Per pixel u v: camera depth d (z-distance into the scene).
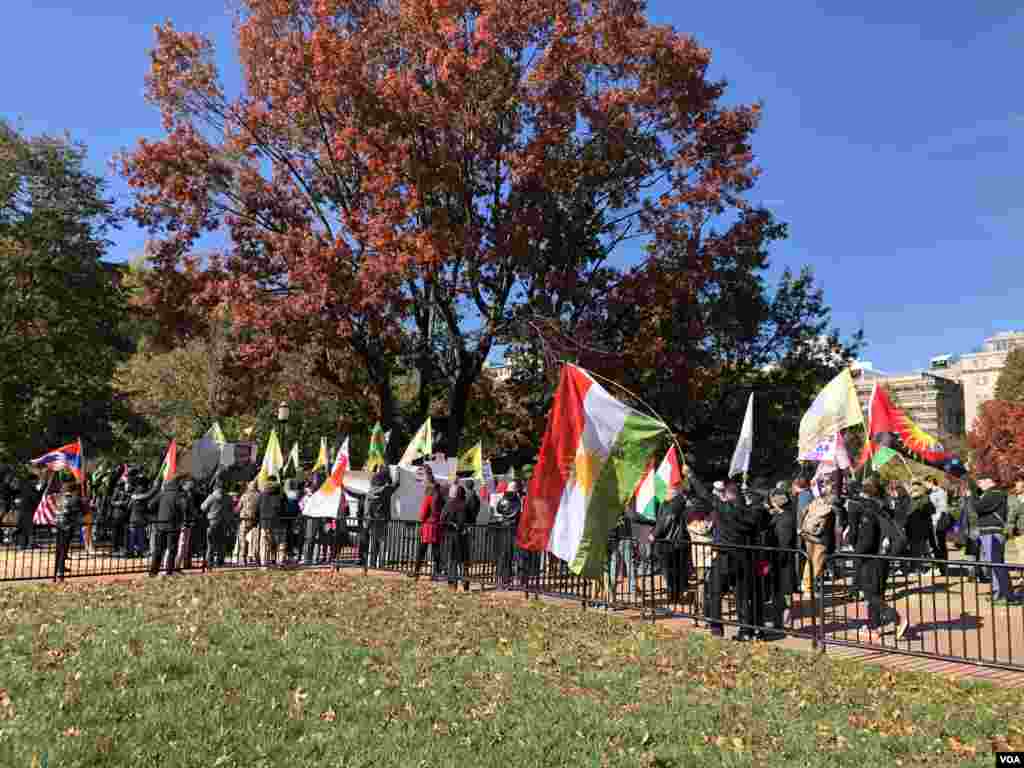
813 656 9.27
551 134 25.80
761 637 10.48
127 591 12.87
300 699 6.73
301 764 5.25
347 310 25.55
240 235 28.41
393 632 9.93
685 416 32.12
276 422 37.75
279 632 9.54
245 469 24.30
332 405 39.12
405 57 28.27
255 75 28.59
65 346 30.33
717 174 27.92
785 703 7.21
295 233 26.36
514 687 7.45
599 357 27.14
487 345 28.83
